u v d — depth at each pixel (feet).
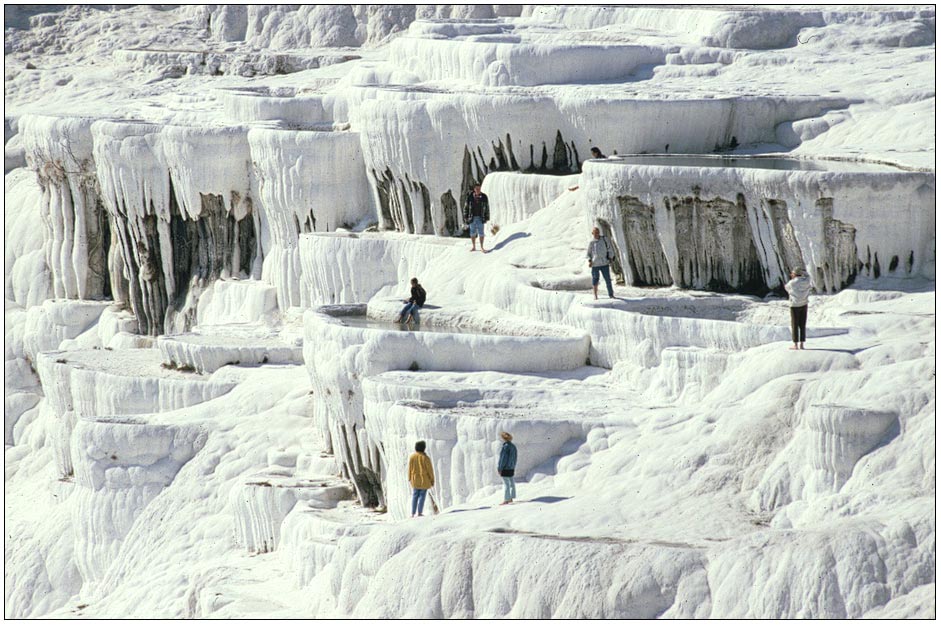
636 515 119.44
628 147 203.62
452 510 132.05
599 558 109.40
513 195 202.49
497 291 177.47
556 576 110.11
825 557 102.22
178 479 184.14
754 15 247.09
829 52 238.68
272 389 193.06
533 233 192.95
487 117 210.18
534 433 135.33
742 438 124.67
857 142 193.26
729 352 142.41
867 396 119.55
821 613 100.48
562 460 133.69
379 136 221.25
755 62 233.96
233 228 247.09
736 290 168.35
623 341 154.20
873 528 104.01
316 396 175.73
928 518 103.40
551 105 208.95
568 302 165.48
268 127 242.37
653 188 169.27
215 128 242.58
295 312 227.61
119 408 205.05
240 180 244.83
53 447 219.82
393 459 146.51
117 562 182.91
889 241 159.33
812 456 117.39
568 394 147.54
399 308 179.83
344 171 231.91
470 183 216.33
